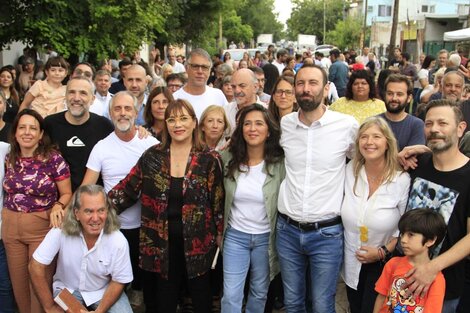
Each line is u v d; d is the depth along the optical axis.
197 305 3.88
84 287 3.78
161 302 3.89
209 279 3.95
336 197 3.53
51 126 4.31
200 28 25.12
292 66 14.58
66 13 9.08
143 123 5.52
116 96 4.04
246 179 3.78
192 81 5.69
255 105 3.77
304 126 3.56
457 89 5.82
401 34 41.84
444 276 3.07
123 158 4.11
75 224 3.66
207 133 4.65
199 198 3.73
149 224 3.80
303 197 3.53
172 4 19.95
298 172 3.58
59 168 4.05
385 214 3.33
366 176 3.43
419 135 4.71
